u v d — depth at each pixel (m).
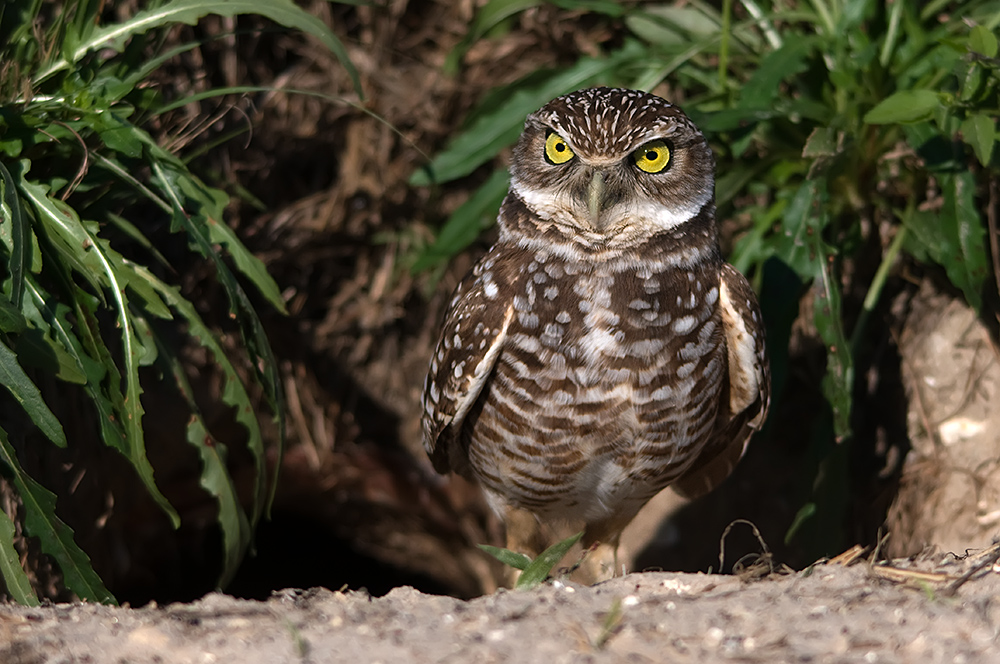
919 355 9.80
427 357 13.16
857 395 10.16
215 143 9.02
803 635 4.81
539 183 7.30
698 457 8.38
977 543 9.29
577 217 7.16
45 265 7.05
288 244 12.31
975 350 9.45
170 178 7.50
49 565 7.75
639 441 7.33
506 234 7.54
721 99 9.69
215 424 11.83
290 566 14.35
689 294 7.20
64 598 7.86
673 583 5.71
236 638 5.03
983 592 5.25
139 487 11.09
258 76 11.84
